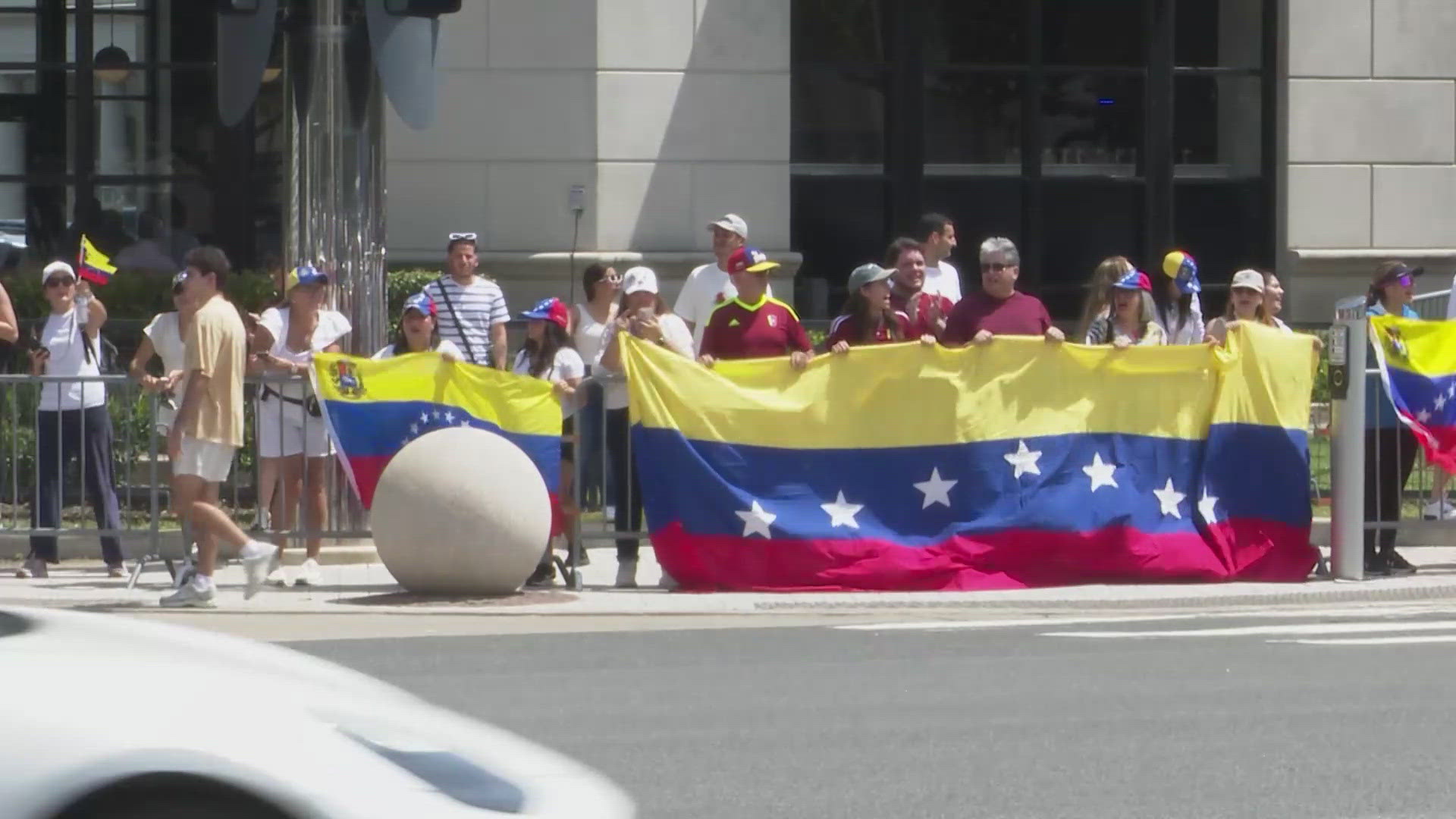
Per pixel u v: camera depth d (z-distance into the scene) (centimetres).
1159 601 3181
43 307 4794
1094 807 1778
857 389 3269
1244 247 5425
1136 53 5384
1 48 5206
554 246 5031
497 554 3070
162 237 5212
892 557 3228
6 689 1062
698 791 1834
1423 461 3688
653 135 5047
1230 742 2050
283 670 1234
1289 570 3397
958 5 5325
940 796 1819
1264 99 5409
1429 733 2092
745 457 3238
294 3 3462
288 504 3278
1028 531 3275
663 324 3359
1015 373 3306
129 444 3356
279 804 1037
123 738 1036
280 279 4312
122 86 5212
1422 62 5359
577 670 2497
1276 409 3409
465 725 1238
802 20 5250
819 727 2123
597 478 3334
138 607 3002
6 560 3522
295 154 3475
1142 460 3341
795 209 5262
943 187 5328
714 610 3053
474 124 5012
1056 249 5384
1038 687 2369
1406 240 5362
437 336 3553
